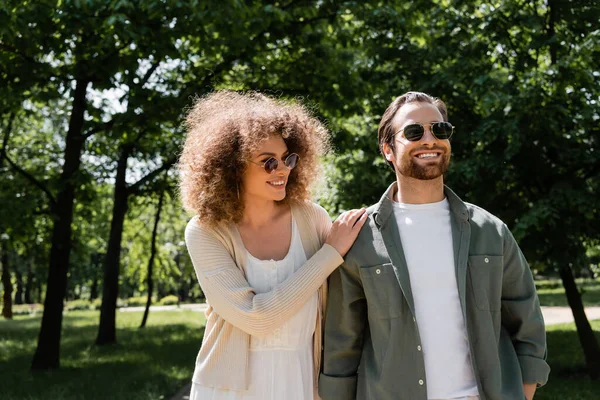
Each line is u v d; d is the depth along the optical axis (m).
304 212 2.88
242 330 2.58
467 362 2.52
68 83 8.95
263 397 2.56
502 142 8.77
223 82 10.22
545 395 7.66
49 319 9.99
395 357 2.55
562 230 8.35
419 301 2.58
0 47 8.29
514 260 2.68
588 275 33.81
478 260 2.60
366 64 10.43
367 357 2.66
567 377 9.20
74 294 55.31
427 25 10.26
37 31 7.72
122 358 11.45
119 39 7.76
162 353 12.17
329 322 2.75
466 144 9.24
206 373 2.61
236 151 2.71
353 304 2.72
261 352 2.60
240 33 8.18
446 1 10.09
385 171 10.37
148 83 9.53
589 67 8.01
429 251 2.63
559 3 8.59
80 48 7.98
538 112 7.88
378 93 10.45
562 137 8.30
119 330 18.75
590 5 8.55
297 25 9.77
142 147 12.15
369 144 10.23
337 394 2.67
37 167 13.86
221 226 2.74
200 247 2.69
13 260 29.28
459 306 2.57
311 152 2.90
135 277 38.72
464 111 9.59
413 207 2.71
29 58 8.62
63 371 9.65
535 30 8.48
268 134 2.68
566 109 7.82
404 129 2.66
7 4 7.22
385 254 2.64
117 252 14.82
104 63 8.15
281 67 10.44
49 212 10.80
